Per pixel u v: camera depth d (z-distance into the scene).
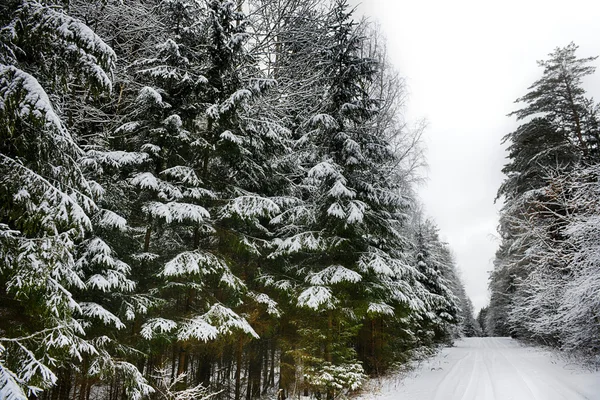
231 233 10.07
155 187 8.00
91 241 7.06
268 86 9.77
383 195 12.13
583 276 10.16
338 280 10.12
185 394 7.41
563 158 15.66
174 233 10.95
